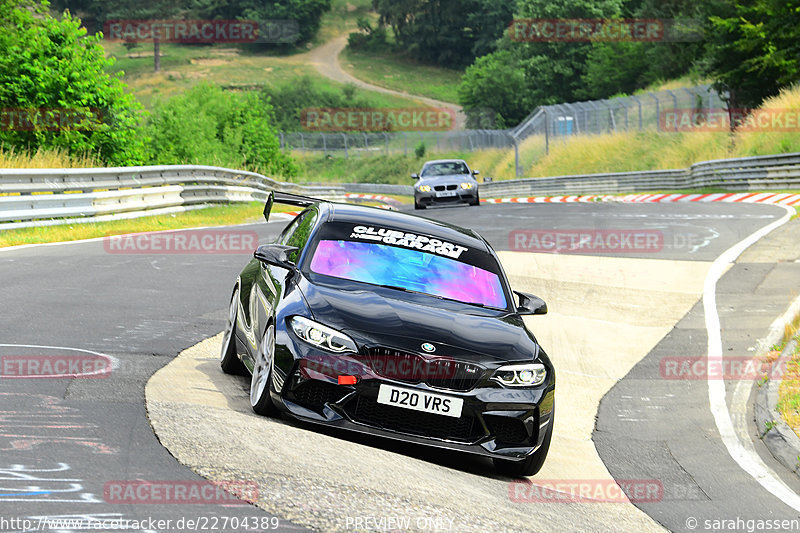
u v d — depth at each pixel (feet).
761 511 35.73
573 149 320.91
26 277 68.49
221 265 84.53
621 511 34.14
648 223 127.75
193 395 37.93
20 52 154.92
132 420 32.07
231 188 165.89
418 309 37.32
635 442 45.60
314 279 38.55
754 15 238.89
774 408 49.29
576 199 218.18
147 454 28.32
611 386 55.36
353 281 39.04
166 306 61.05
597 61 448.65
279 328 35.37
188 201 143.54
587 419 49.34
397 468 31.91
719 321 69.41
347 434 36.37
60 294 61.67
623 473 40.57
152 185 131.64
